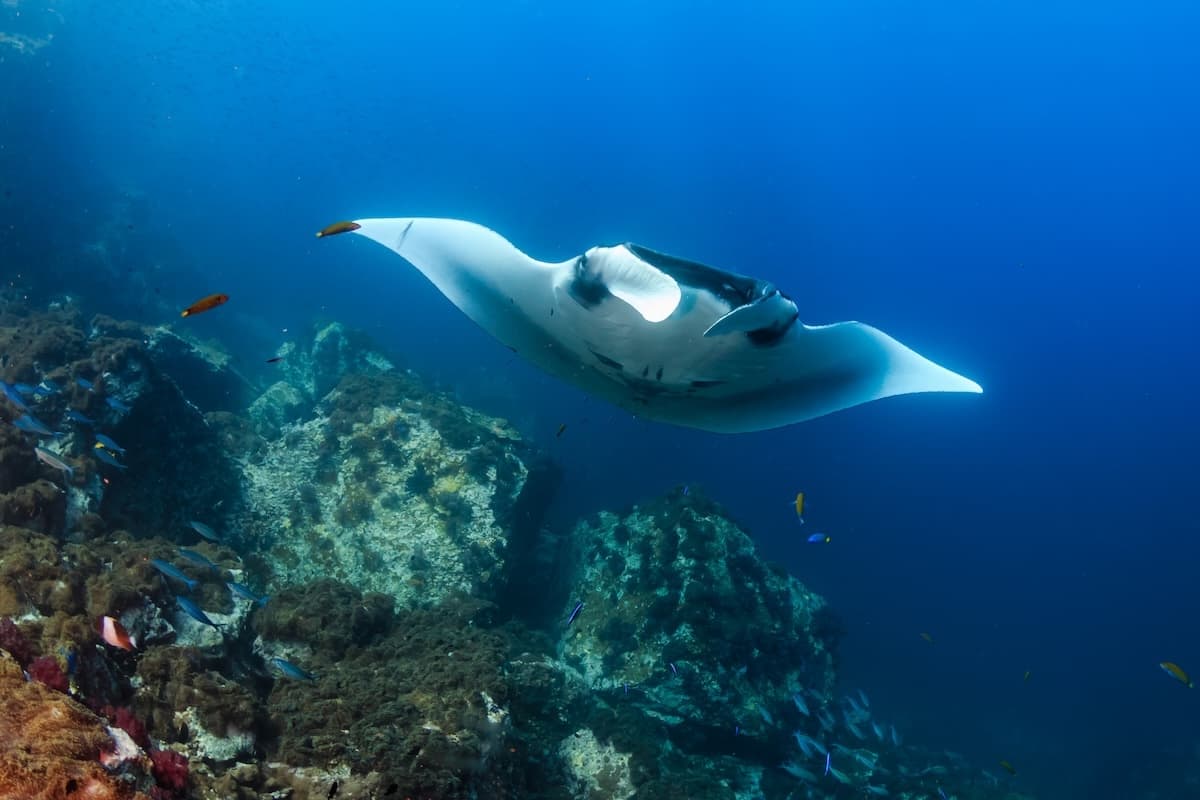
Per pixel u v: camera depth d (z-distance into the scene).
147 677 3.29
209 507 6.34
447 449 7.59
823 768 7.25
